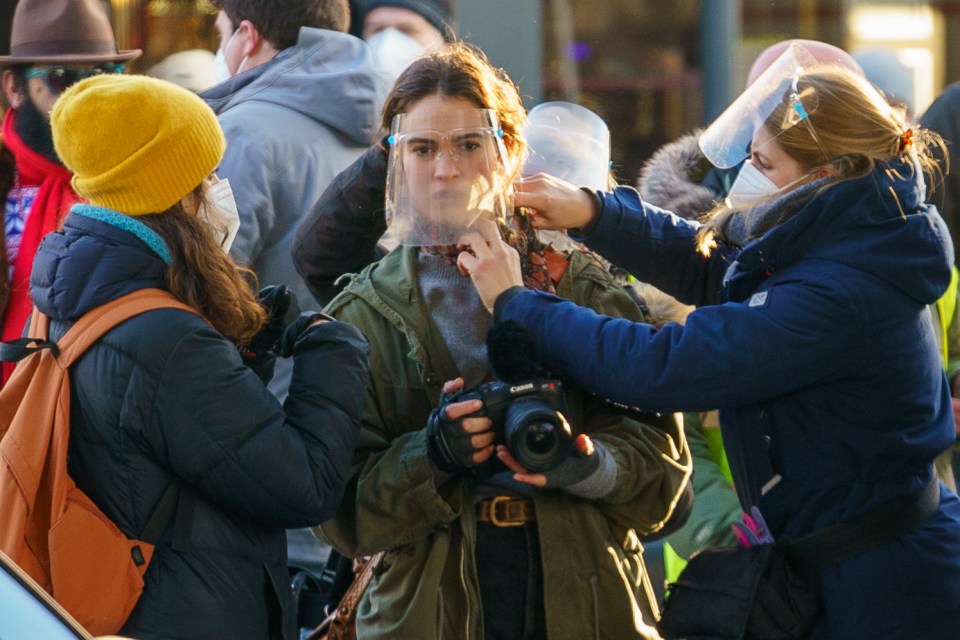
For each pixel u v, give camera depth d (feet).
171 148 24.11
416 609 25.40
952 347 38.22
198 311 24.44
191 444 23.29
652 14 65.10
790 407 24.84
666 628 25.35
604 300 27.07
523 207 27.04
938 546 24.84
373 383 26.40
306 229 29.63
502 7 52.65
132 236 24.12
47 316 24.66
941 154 43.45
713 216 27.09
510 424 23.98
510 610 25.62
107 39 37.78
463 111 25.36
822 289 24.00
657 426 26.94
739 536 25.76
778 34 66.54
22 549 23.47
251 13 38.81
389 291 26.58
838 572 24.67
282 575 25.14
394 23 47.09
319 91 37.27
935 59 68.59
